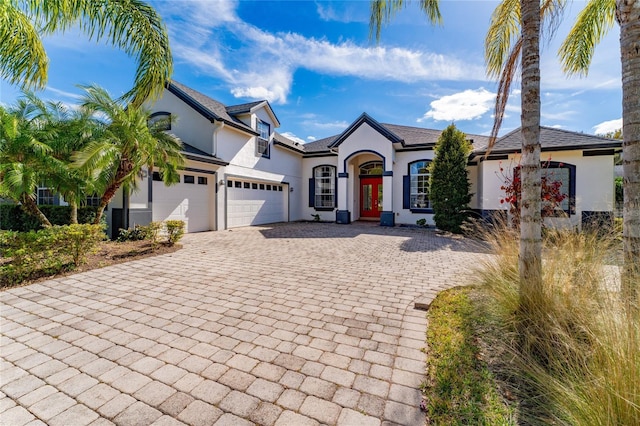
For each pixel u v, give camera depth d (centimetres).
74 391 226
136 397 219
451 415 197
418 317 365
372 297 438
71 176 661
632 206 289
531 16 328
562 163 1055
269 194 1598
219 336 315
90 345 296
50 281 511
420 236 1108
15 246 499
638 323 189
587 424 165
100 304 407
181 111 1259
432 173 1272
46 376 244
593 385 177
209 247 849
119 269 595
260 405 211
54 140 687
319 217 1794
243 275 556
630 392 159
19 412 203
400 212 1554
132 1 609
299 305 405
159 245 824
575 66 590
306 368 256
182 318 362
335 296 442
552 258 337
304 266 630
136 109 734
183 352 283
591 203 1016
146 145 735
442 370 246
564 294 287
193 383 236
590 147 995
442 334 309
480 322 327
